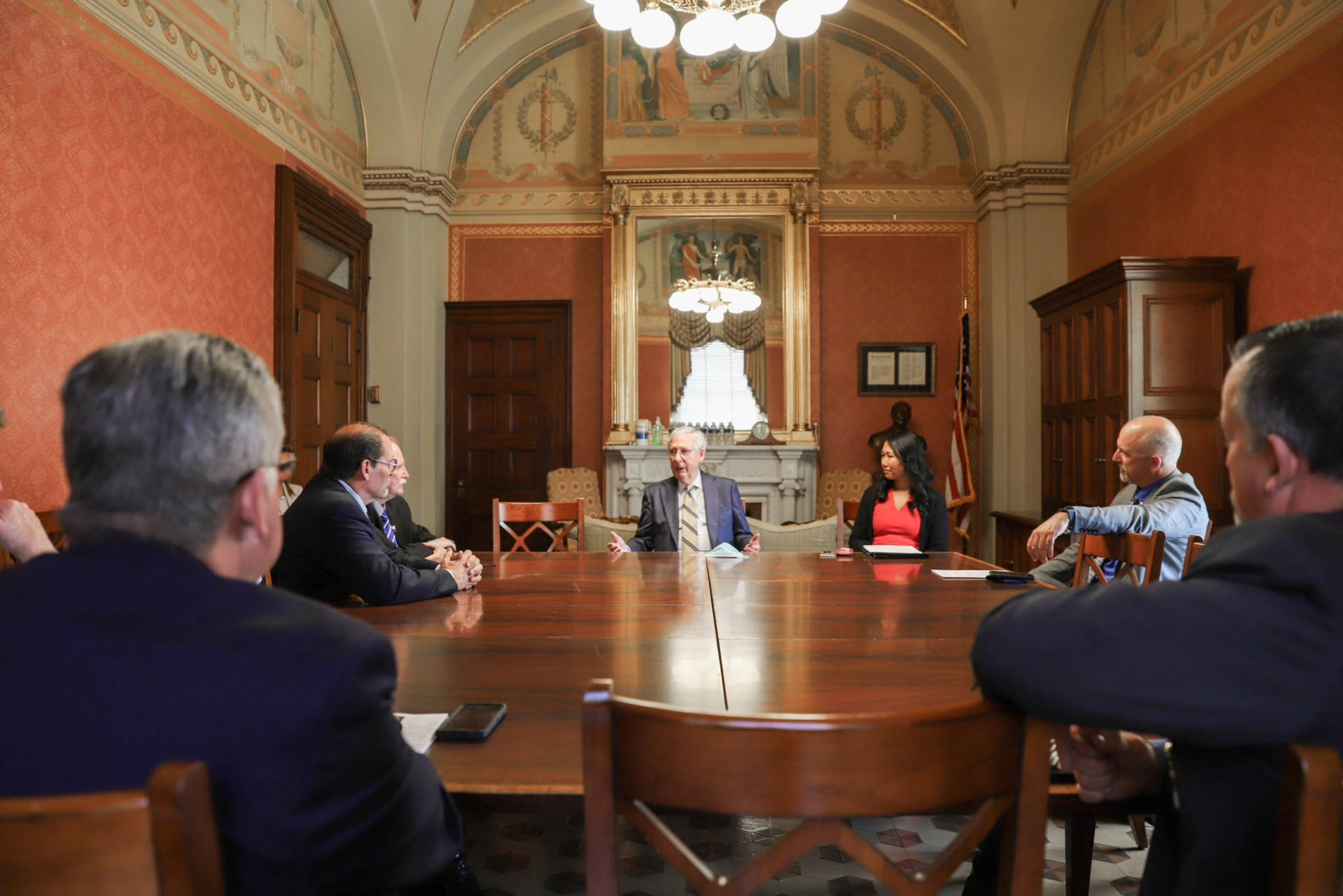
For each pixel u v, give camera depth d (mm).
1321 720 790
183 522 821
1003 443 6953
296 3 5719
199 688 747
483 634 2033
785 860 827
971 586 2756
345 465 2793
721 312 7434
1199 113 5012
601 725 834
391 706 863
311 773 753
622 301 7312
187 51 4461
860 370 7453
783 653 1831
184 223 4434
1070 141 6789
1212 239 4898
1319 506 910
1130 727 814
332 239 6246
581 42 7582
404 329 6973
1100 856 2471
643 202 7312
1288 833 751
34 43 3436
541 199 7570
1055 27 6387
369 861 815
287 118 5598
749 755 807
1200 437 4680
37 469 3480
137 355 822
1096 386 5137
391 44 6520
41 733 734
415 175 6969
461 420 7508
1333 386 893
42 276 3488
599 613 2309
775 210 7301
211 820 645
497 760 1227
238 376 850
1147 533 3004
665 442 7344
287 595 864
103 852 618
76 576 800
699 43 3490
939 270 7449
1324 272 4008
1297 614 796
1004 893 895
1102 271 4918
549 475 7172
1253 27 4512
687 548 4074
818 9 3336
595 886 845
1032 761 863
